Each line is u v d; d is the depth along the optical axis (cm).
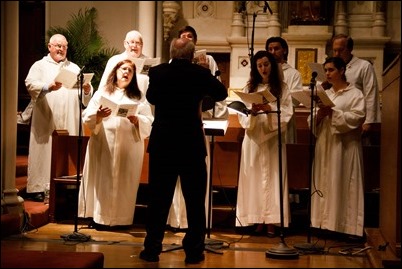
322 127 611
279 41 643
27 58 1051
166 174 484
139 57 662
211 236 607
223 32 1026
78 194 616
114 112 595
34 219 615
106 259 495
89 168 636
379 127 682
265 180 603
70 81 607
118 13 1035
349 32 991
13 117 547
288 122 624
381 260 464
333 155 600
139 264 479
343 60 618
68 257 457
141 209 704
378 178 658
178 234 617
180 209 615
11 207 556
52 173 656
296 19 984
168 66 487
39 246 531
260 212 604
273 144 605
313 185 611
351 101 599
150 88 485
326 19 978
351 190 599
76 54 835
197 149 481
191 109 483
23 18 1073
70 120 717
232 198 764
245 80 984
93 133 630
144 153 667
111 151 621
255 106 571
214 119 571
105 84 636
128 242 567
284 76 659
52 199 657
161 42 1020
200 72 482
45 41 878
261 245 568
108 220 619
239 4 1002
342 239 615
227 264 484
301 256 520
